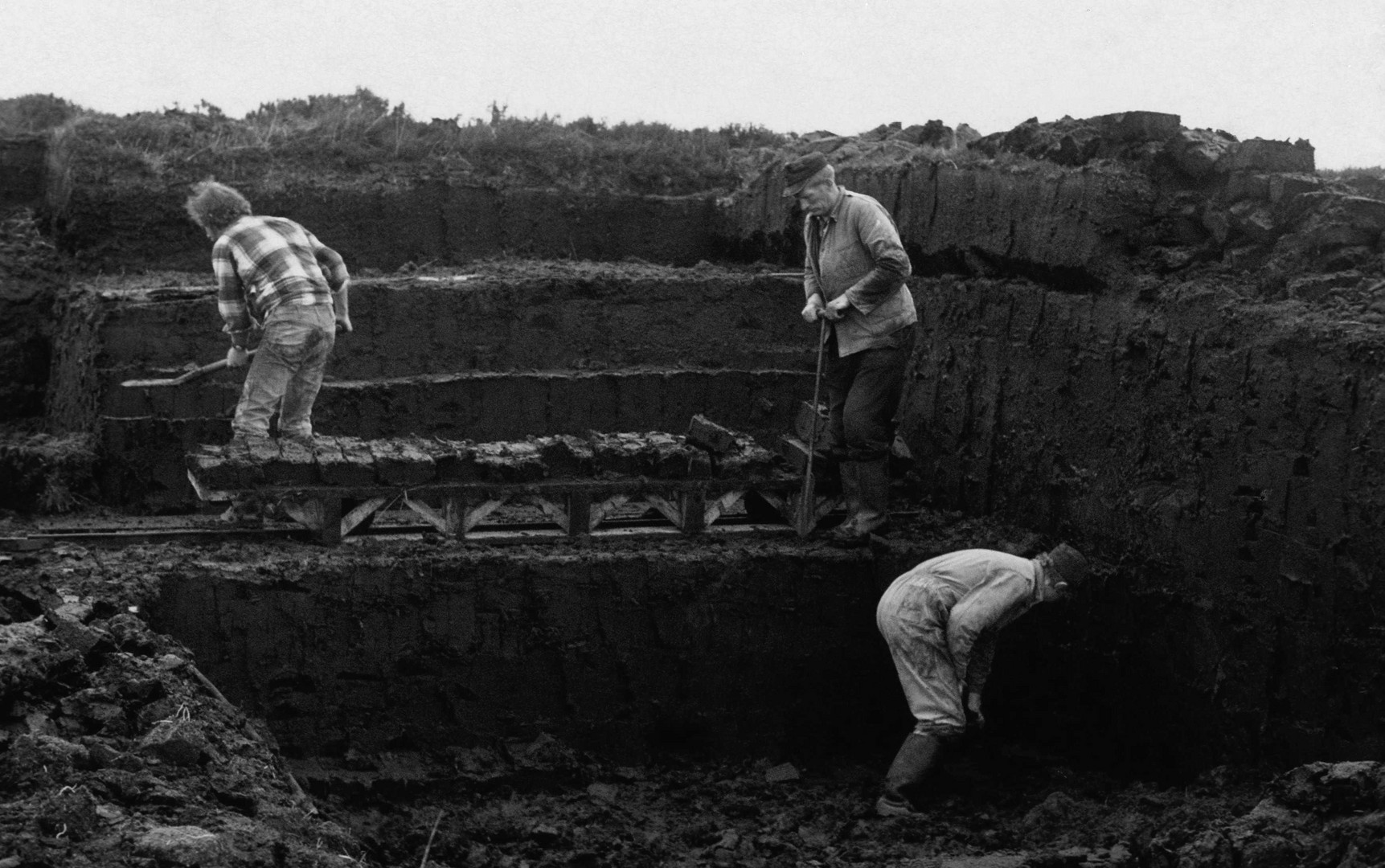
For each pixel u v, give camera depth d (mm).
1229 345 7418
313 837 5055
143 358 9711
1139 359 8062
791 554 8508
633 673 8352
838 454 8828
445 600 8023
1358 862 4969
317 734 7875
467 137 13250
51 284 11719
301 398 8844
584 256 12844
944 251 9812
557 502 8531
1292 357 6953
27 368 11586
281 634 7762
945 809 7645
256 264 8500
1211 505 7430
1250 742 7125
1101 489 8289
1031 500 8891
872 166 10719
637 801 7914
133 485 9414
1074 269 8625
